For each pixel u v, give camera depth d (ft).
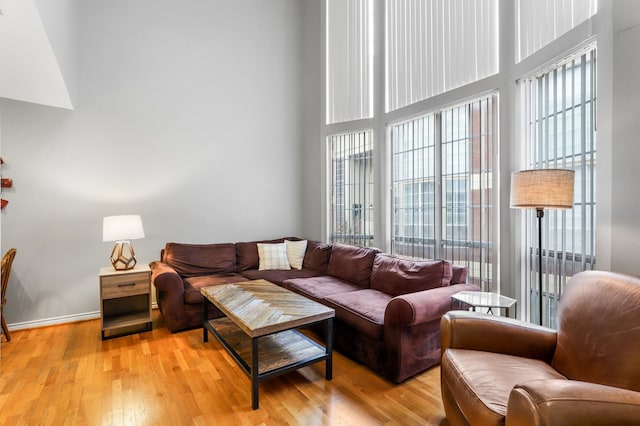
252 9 15.19
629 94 5.87
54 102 10.84
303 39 16.58
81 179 11.68
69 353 8.98
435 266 8.97
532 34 8.57
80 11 11.53
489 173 9.93
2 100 10.50
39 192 11.03
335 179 15.42
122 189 12.41
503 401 4.27
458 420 5.26
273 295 8.94
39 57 8.21
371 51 14.11
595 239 6.64
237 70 14.82
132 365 8.30
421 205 12.24
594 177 6.96
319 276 12.63
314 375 7.84
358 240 14.61
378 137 13.80
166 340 9.90
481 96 10.06
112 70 12.16
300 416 6.29
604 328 4.76
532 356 5.75
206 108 14.08
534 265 8.63
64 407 6.55
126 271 10.48
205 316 9.83
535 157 8.64
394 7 13.07
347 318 8.48
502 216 9.51
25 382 7.47
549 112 8.18
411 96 12.42
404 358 7.33
